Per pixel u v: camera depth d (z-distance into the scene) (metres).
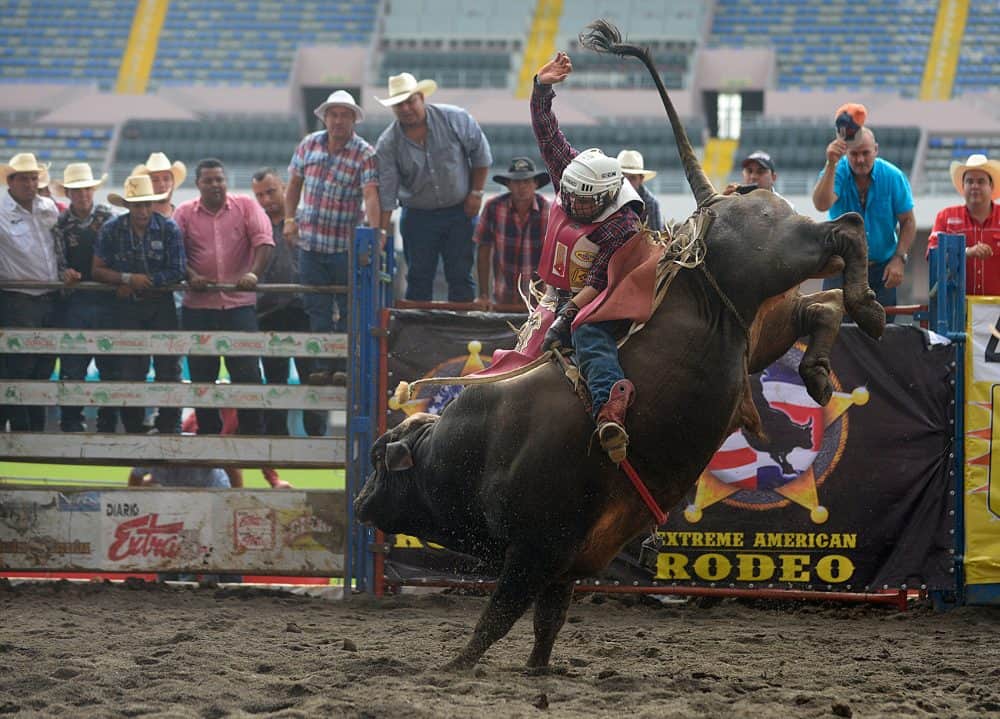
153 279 30.48
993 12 138.62
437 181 31.55
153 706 17.11
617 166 18.34
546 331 19.12
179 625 24.58
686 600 29.38
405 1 147.25
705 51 135.38
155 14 146.62
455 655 21.11
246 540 29.34
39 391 29.94
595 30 19.67
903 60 135.38
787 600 29.05
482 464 18.97
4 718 16.52
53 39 143.88
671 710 16.78
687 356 18.02
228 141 127.50
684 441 18.09
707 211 18.48
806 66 136.38
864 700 18.02
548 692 18.14
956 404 28.19
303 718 16.20
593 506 18.19
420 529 20.22
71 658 20.66
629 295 18.00
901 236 30.94
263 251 32.28
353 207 31.95
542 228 31.19
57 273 32.56
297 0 148.00
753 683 19.23
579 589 28.41
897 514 28.14
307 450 29.59
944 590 28.14
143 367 31.80
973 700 18.20
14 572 29.89
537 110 19.77
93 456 29.75
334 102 31.42
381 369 28.88
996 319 28.19
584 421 18.03
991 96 126.19
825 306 19.33
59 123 131.12
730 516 28.33
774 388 28.33
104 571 29.64
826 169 30.11
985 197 31.06
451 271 32.38
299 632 23.81
